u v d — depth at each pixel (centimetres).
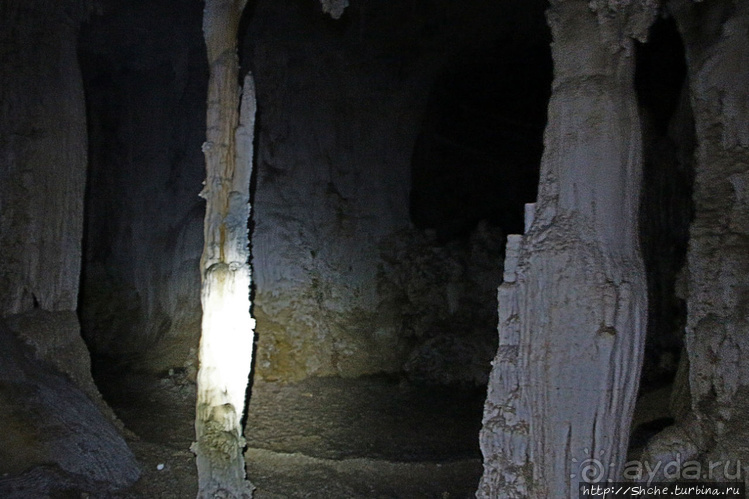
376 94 1148
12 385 520
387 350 1079
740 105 390
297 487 580
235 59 488
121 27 1008
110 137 1180
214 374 472
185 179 1112
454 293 1086
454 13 1085
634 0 326
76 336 636
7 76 605
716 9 406
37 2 623
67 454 495
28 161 609
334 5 513
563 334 320
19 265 602
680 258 775
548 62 1192
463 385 997
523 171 1258
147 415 764
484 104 1271
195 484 542
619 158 325
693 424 380
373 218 1147
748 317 365
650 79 975
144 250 1135
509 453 339
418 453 696
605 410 312
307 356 995
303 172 1068
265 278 1000
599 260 319
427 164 1254
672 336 781
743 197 385
